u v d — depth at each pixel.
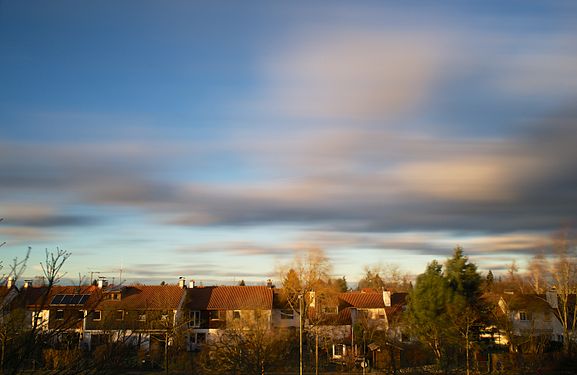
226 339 44.12
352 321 63.19
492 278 91.75
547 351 49.41
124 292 62.53
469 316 40.56
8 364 8.65
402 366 47.31
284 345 48.03
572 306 59.91
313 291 64.44
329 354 55.78
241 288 68.62
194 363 46.81
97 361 9.93
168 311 54.47
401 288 111.62
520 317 58.75
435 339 42.94
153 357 46.59
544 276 61.69
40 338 9.00
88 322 42.56
